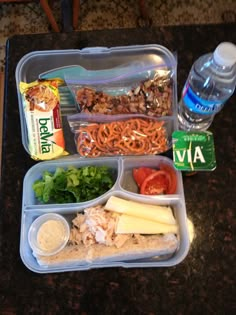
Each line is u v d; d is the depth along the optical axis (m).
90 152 0.88
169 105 0.89
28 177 0.84
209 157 0.78
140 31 0.94
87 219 0.81
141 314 0.76
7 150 0.87
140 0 1.39
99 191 0.86
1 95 1.33
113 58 0.94
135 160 0.88
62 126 0.90
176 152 0.78
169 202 0.85
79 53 0.92
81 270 0.79
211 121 0.88
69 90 0.91
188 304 0.77
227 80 0.75
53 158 0.86
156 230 0.81
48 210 0.83
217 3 1.55
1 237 0.81
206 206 0.83
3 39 1.54
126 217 0.81
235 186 0.85
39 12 1.54
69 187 0.84
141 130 0.88
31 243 0.80
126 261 0.81
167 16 1.55
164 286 0.78
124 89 0.91
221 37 0.94
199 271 0.79
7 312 0.76
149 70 0.91
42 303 0.77
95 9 1.54
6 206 0.83
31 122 0.84
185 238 0.80
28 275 0.78
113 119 0.89
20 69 0.90
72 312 0.76
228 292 0.77
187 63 0.92
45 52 0.91
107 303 0.77
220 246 0.80
